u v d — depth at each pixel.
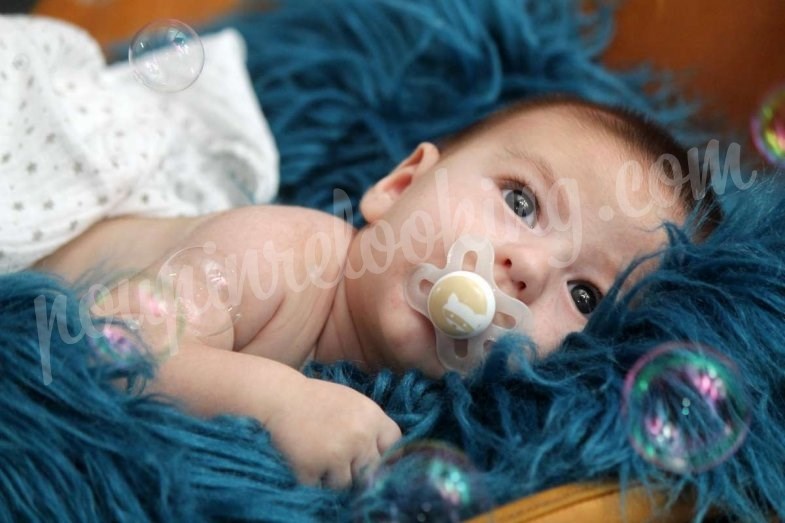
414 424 0.76
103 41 1.33
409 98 1.26
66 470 0.65
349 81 1.26
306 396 0.71
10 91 0.93
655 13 1.34
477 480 0.68
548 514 0.66
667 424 0.72
